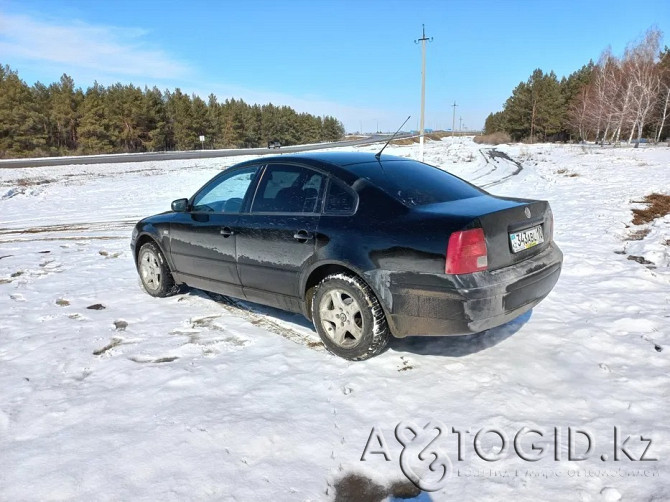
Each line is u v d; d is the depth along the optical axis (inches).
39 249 330.3
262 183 169.6
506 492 90.2
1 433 111.9
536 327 163.9
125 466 98.7
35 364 147.3
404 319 131.0
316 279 152.6
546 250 148.0
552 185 617.3
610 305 184.9
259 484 93.6
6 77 2746.1
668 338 153.6
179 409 119.6
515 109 3427.7
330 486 93.7
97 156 2167.8
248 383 132.0
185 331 170.6
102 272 259.6
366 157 168.7
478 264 123.0
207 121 3393.2
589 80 2999.5
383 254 131.8
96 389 131.3
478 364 139.0
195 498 89.8
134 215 513.7
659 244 268.2
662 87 2161.7
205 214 184.7
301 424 112.3
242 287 172.6
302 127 4626.0
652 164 895.1
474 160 1280.8
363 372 135.9
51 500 90.1
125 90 2987.2
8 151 2353.6
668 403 118.0
